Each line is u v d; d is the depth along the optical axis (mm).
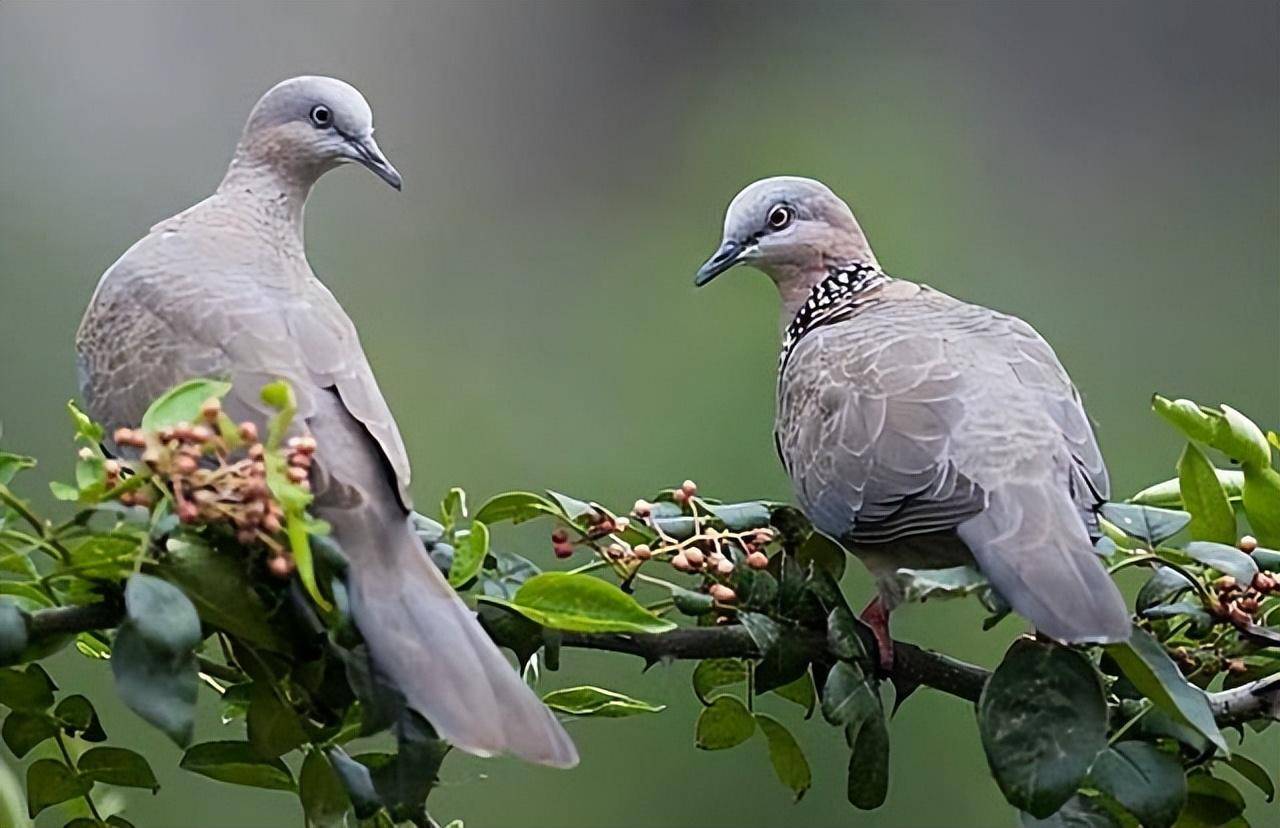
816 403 8281
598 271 19031
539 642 6711
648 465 15867
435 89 19891
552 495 7113
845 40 21141
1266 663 7246
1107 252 20047
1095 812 6816
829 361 8375
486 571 6809
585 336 17406
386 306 17984
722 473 15742
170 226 8156
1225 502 7359
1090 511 7492
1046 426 7691
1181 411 7359
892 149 20219
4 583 6156
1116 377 18344
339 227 18312
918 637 13633
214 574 6125
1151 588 6910
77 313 16766
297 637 6293
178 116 18297
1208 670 7102
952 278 19062
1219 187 20891
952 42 21250
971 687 7402
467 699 6129
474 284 18562
